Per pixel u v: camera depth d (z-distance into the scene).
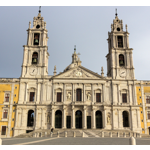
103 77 70.12
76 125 67.00
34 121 65.06
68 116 66.62
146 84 70.50
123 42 75.50
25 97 66.94
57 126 66.38
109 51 77.56
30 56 71.56
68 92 68.44
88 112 67.00
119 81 70.25
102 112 67.00
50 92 68.12
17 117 64.81
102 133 50.78
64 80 69.12
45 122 65.31
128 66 72.50
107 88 69.56
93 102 67.69
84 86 69.00
